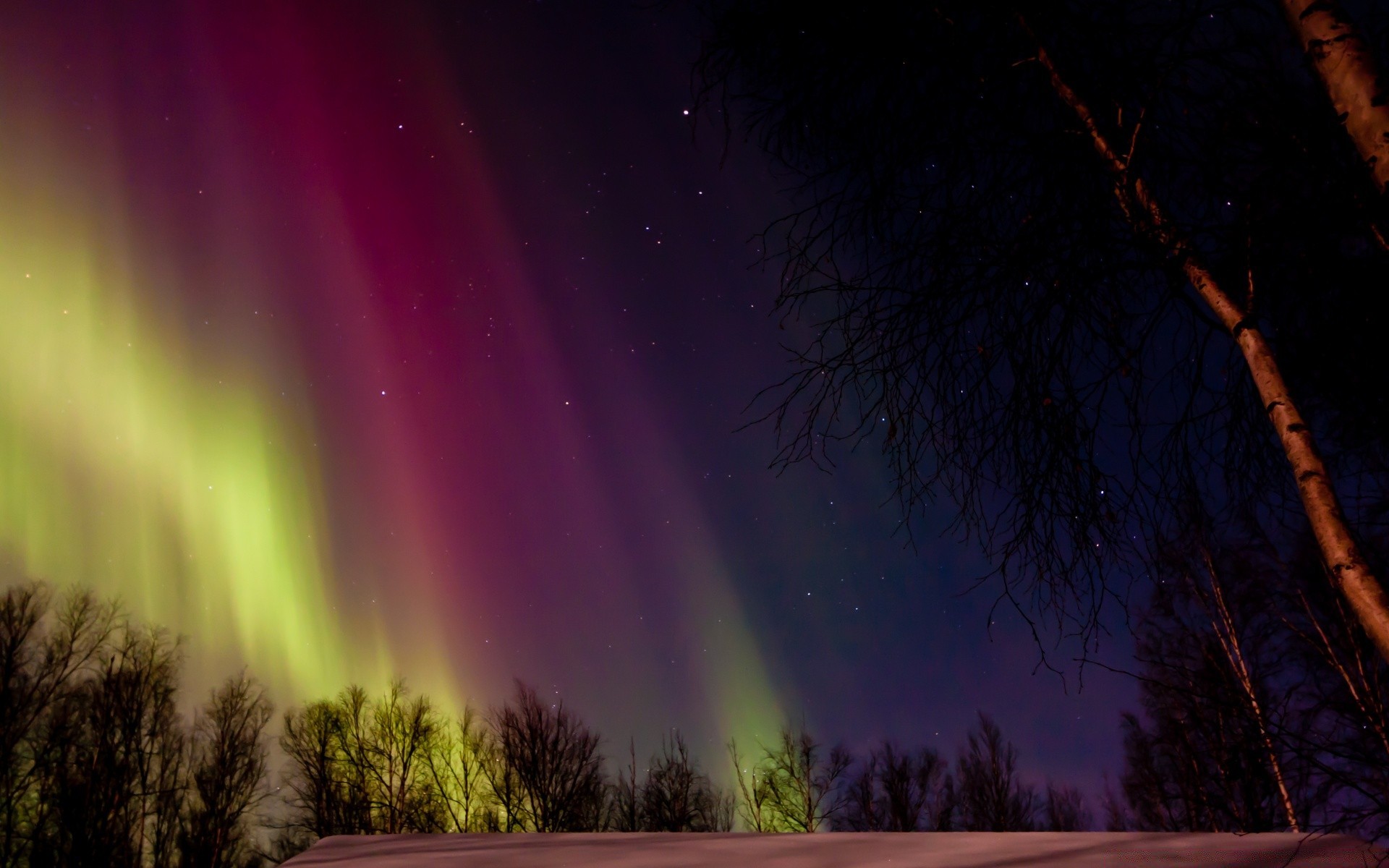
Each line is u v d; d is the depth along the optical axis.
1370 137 2.07
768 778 19.95
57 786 16.92
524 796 18.72
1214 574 6.81
